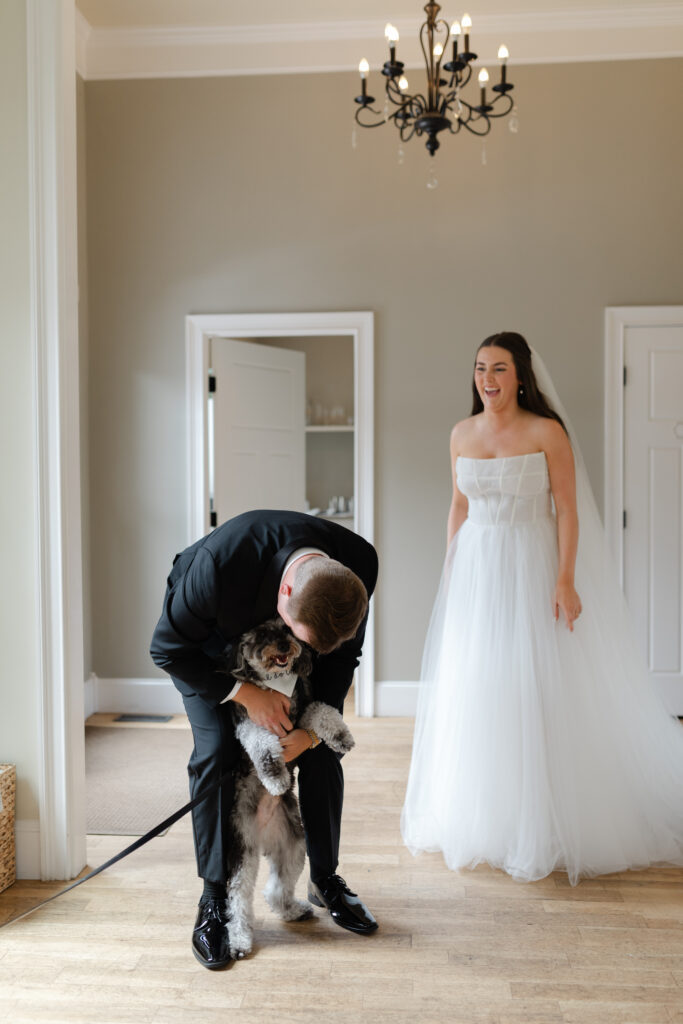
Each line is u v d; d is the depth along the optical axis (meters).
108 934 2.51
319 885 2.57
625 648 3.17
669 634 4.77
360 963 2.34
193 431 4.90
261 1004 2.16
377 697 4.90
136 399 4.93
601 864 2.88
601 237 4.70
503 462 3.04
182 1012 2.13
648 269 4.68
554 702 2.93
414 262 4.78
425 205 4.77
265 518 2.24
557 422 3.07
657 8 4.56
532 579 3.01
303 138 4.79
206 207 4.85
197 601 2.11
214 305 4.87
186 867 2.94
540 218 4.72
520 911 2.63
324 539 2.24
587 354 4.73
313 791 2.54
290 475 5.55
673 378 4.71
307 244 4.82
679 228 4.66
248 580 2.12
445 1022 2.08
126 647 4.98
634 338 4.71
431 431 4.82
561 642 3.00
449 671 3.12
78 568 2.91
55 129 2.78
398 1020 2.09
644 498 4.75
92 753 4.21
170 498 4.93
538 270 4.73
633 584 4.77
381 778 3.86
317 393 6.44
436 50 3.56
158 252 4.88
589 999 2.17
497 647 2.99
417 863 2.99
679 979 2.26
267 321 4.84
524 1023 2.07
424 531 4.85
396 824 3.34
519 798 2.90
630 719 3.09
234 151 4.82
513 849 2.89
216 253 4.86
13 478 2.84
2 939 2.48
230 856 2.39
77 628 2.90
